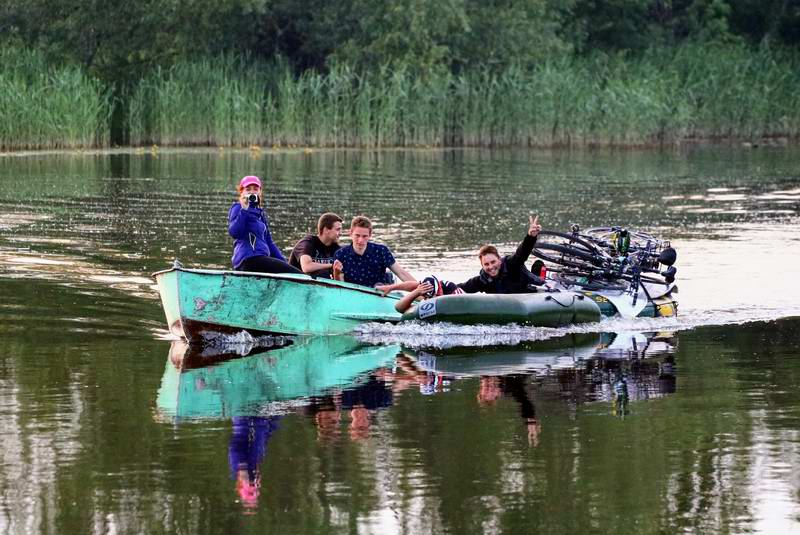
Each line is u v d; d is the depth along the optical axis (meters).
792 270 46.81
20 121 103.31
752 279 44.97
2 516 19.48
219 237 53.81
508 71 127.56
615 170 93.75
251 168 90.94
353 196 71.50
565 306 37.06
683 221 61.84
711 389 28.33
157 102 114.56
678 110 129.88
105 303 38.91
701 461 22.45
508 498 20.42
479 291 38.41
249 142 115.69
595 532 19.03
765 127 140.75
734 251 51.56
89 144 108.88
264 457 22.59
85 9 127.62
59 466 21.94
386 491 20.70
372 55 130.88
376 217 61.78
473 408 26.44
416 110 121.25
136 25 129.88
